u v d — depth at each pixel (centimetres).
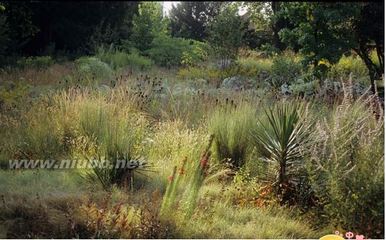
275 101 771
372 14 1045
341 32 1052
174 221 481
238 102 788
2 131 661
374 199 473
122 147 588
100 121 666
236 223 509
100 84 961
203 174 510
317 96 763
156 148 652
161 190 559
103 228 458
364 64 1075
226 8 1338
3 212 480
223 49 1252
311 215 532
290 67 1053
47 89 853
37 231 457
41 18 1711
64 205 502
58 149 638
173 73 1234
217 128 679
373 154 483
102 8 1923
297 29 1102
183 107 825
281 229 502
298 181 568
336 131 506
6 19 1222
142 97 836
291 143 574
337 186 486
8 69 977
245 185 590
